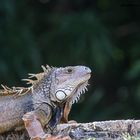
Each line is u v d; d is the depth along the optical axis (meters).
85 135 8.97
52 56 18.91
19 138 8.72
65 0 20.02
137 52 19.33
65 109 8.80
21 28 18.95
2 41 18.62
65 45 18.72
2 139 8.73
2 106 8.69
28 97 8.70
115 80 19.53
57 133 8.88
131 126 9.04
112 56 18.22
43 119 8.61
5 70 17.98
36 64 18.44
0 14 18.88
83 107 18.72
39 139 8.33
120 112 18.70
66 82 8.66
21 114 8.66
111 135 8.98
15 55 18.45
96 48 18.05
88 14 18.67
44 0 20.06
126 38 19.89
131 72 18.06
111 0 19.97
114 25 19.81
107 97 19.44
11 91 8.74
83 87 8.78
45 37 19.14
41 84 8.72
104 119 18.39
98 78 19.27
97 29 18.38
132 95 19.17
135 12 20.00
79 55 18.20
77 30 18.45
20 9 19.48
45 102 8.66
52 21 19.61
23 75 18.20
